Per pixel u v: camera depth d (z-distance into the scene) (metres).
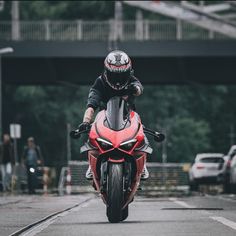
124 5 169.38
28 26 106.50
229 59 103.75
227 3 118.12
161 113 190.88
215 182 97.19
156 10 113.75
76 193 70.62
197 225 27.53
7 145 75.81
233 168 70.19
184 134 193.25
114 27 106.38
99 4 164.12
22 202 46.22
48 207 40.31
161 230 25.88
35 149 71.38
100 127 28.00
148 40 103.50
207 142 196.12
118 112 28.11
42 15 165.88
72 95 166.00
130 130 27.88
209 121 198.25
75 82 106.12
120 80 28.39
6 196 59.53
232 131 197.50
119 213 28.25
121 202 27.98
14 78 106.12
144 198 53.25
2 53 103.69
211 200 48.41
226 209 37.09
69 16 166.12
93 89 28.91
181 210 36.53
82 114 164.25
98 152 27.83
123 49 103.62
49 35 106.12
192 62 104.25
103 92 28.94
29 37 106.19
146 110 189.25
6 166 75.81
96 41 103.56
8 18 157.88
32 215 34.00
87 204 44.00
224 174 75.38
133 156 27.80
